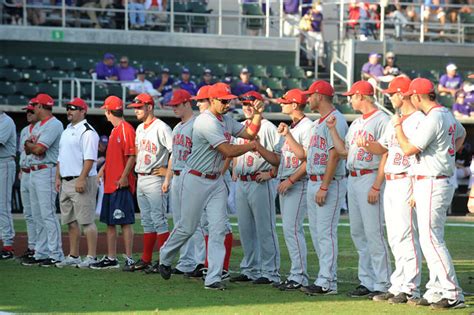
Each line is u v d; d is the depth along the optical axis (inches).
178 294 907.4
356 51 2420.0
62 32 2347.4
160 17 2434.8
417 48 2459.4
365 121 879.1
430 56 2465.6
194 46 2410.2
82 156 1109.1
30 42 2336.4
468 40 2539.4
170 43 2399.1
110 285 967.6
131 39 2379.4
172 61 2402.8
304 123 962.7
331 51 2475.4
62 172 1112.8
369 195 871.7
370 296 881.5
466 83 2294.5
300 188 950.4
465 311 804.0
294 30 2498.8
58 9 2401.6
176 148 1015.0
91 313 794.8
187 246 1051.3
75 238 1133.1
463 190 2126.0
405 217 853.2
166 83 2199.8
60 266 1125.1
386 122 873.5
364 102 884.0
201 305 837.8
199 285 971.3
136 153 1094.4
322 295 902.4
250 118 973.2
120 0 2415.1
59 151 1122.7
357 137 879.7
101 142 1921.8
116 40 2372.0
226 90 922.7
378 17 2498.8
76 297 884.6
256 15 2488.9
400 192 850.8
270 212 983.0
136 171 1085.8
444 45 2474.2
